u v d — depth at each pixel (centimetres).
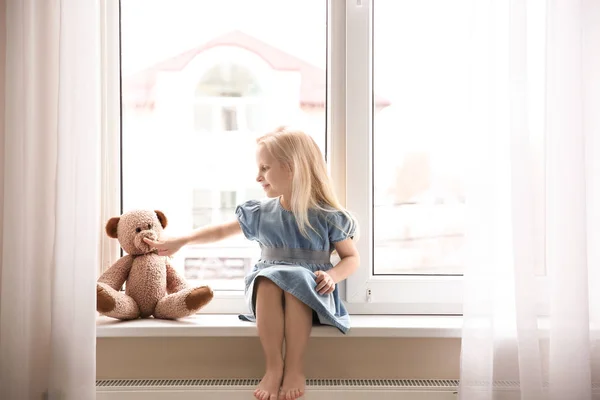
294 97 208
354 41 193
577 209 160
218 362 179
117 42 193
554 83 162
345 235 181
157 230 185
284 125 193
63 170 161
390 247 199
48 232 167
